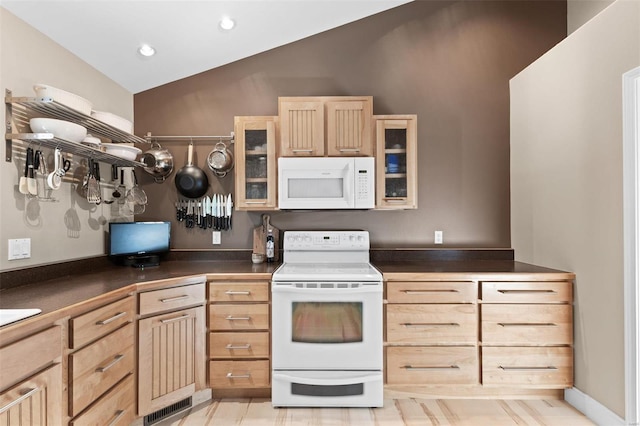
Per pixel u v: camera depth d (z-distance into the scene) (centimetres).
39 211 198
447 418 212
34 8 183
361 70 289
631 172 180
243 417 214
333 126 254
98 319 161
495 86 289
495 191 288
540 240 253
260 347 226
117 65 250
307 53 289
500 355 224
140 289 195
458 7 289
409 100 288
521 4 288
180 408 220
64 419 143
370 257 282
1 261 175
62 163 201
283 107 254
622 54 183
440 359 226
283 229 288
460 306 226
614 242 191
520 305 224
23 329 121
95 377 159
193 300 219
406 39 288
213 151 278
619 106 186
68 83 220
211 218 287
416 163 260
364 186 253
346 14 274
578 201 217
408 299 227
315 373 221
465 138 289
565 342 222
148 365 197
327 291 219
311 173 253
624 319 185
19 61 184
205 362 226
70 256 223
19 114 184
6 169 177
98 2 195
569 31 284
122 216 273
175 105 287
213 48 264
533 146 260
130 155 241
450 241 289
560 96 231
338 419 212
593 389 207
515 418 211
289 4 242
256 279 228
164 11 217
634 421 181
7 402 113
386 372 226
